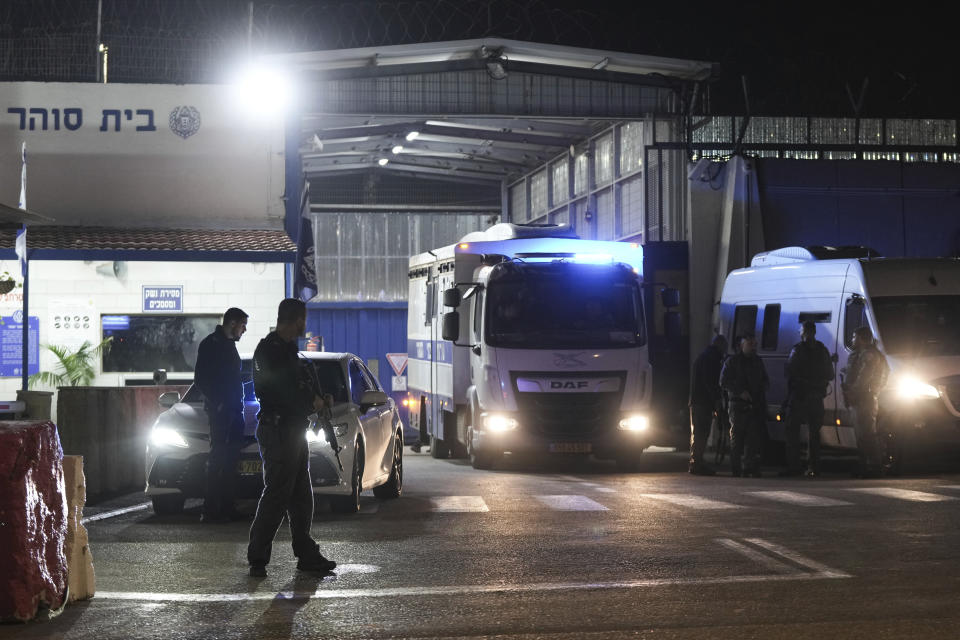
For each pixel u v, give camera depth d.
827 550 13.63
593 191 44.28
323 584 11.81
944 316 26.31
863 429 25.22
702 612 10.16
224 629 9.74
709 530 15.58
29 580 9.99
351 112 36.66
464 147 49.69
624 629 9.55
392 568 12.75
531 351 27.75
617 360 27.88
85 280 31.52
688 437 37.47
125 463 23.03
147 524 17.12
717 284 37.16
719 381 26.56
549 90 37.78
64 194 32.84
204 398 17.52
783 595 10.89
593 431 27.75
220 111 33.44
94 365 31.45
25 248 28.22
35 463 10.26
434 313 33.47
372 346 60.75
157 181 33.16
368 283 60.81
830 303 27.67
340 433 17.92
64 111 32.88
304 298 34.06
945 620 9.71
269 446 12.45
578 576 12.06
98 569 12.82
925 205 37.75
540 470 28.80
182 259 29.08
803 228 36.97
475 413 28.72
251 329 32.12
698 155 37.81
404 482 24.31
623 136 41.12
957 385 25.50
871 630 9.35
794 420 26.20
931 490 20.97
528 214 53.69
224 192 33.41
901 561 12.78
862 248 29.33
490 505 19.19
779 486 22.61
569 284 28.41
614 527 16.02
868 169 37.47
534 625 9.74
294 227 33.66
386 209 59.03
